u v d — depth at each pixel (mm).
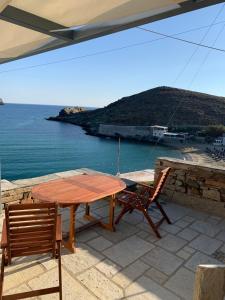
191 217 4566
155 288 2668
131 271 2939
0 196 4121
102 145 56094
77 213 4512
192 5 1656
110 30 2283
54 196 3354
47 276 2779
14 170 39781
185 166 5031
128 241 3623
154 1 1771
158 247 3488
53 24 2391
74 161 45031
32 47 3158
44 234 2340
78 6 2027
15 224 2217
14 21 2121
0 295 2328
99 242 3572
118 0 1876
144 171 7336
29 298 2443
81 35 2537
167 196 5379
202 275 1403
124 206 4090
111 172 38969
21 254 2342
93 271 2912
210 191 4738
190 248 3502
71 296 2498
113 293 2566
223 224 4316
